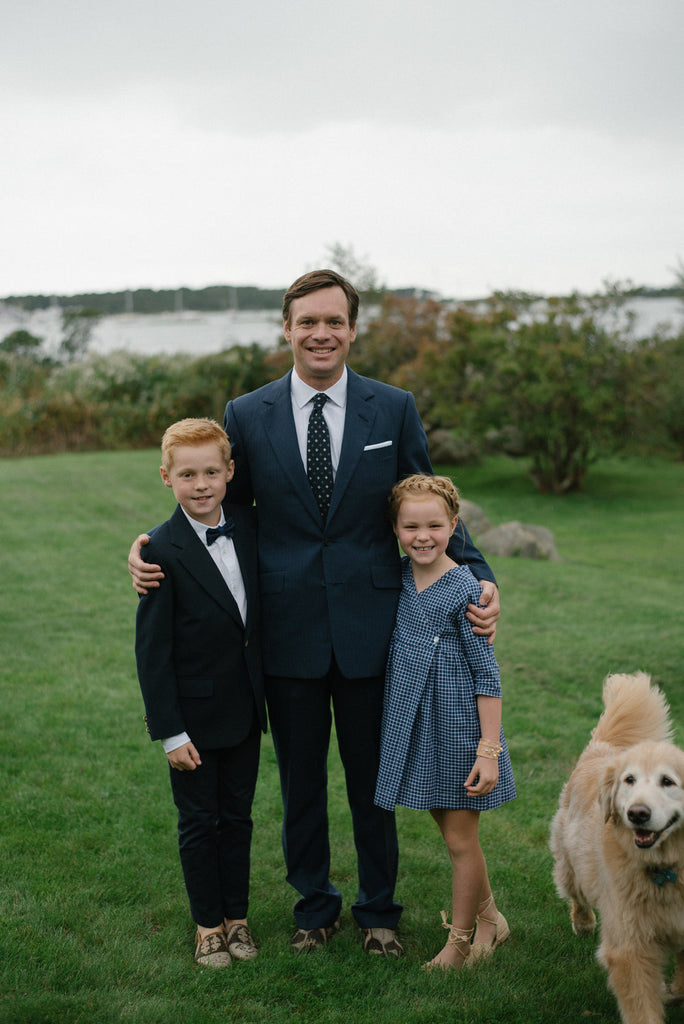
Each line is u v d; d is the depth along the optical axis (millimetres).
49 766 4629
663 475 23266
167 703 2928
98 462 20359
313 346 2928
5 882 3414
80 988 2732
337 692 3049
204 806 3018
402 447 3170
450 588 2992
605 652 7074
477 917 3166
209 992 2789
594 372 19656
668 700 6090
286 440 3018
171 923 3223
